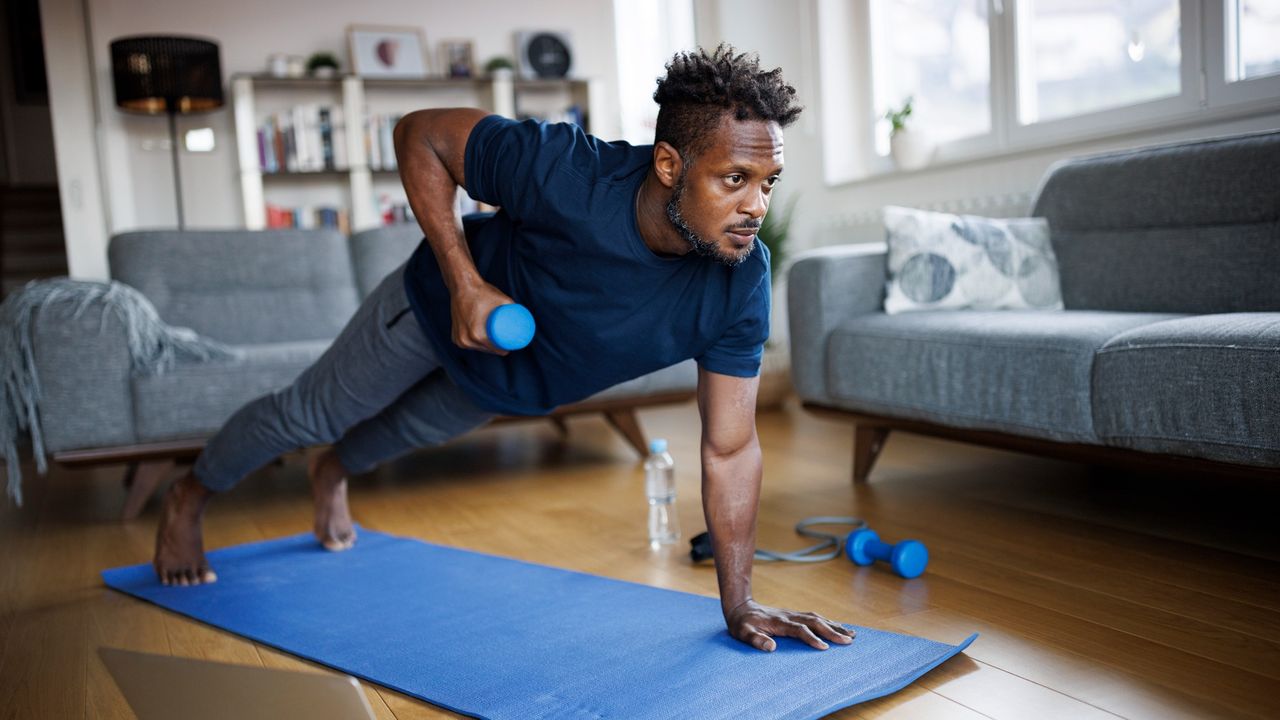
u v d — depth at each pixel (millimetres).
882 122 4508
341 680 1044
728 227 1160
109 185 5277
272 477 3361
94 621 1811
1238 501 2211
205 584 1998
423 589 1865
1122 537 1973
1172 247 2494
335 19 5609
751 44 5172
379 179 5742
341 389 1722
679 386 3238
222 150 5473
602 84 5902
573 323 1377
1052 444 2051
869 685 1259
